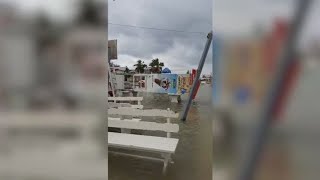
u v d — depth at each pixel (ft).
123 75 40.73
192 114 24.12
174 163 10.75
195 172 9.30
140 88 41.06
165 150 10.18
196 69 25.96
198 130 16.83
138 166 10.37
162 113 14.06
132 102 31.07
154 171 9.87
